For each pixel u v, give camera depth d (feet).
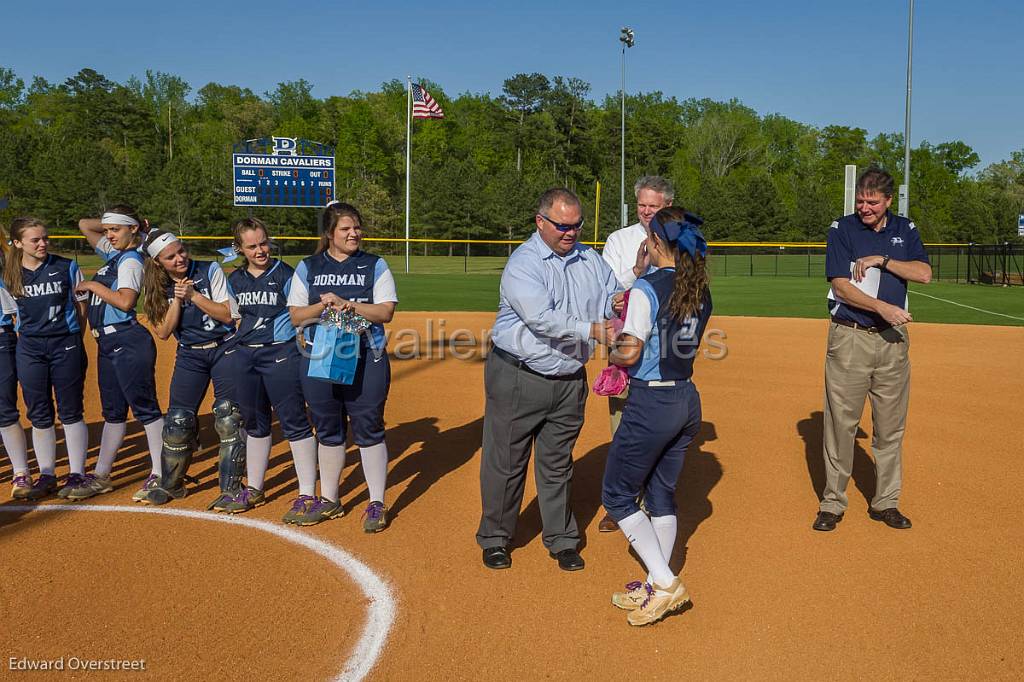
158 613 12.85
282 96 359.25
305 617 12.79
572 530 15.07
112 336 17.75
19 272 17.38
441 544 15.78
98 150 201.98
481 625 12.62
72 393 18.29
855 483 19.51
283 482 19.49
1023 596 13.51
